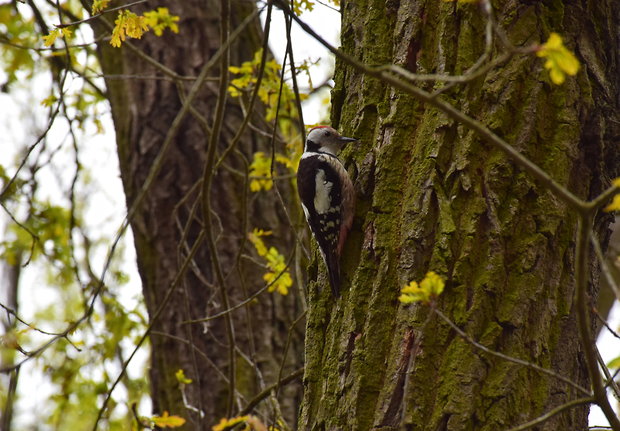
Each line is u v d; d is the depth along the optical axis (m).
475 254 7.38
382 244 7.82
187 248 13.14
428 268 7.49
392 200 7.97
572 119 7.77
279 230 14.29
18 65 14.18
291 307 14.14
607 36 8.36
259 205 14.27
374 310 7.59
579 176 7.77
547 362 7.16
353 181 8.52
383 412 7.16
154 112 14.39
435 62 8.19
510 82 7.78
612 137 8.09
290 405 13.45
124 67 14.59
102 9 10.09
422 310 7.30
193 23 14.70
